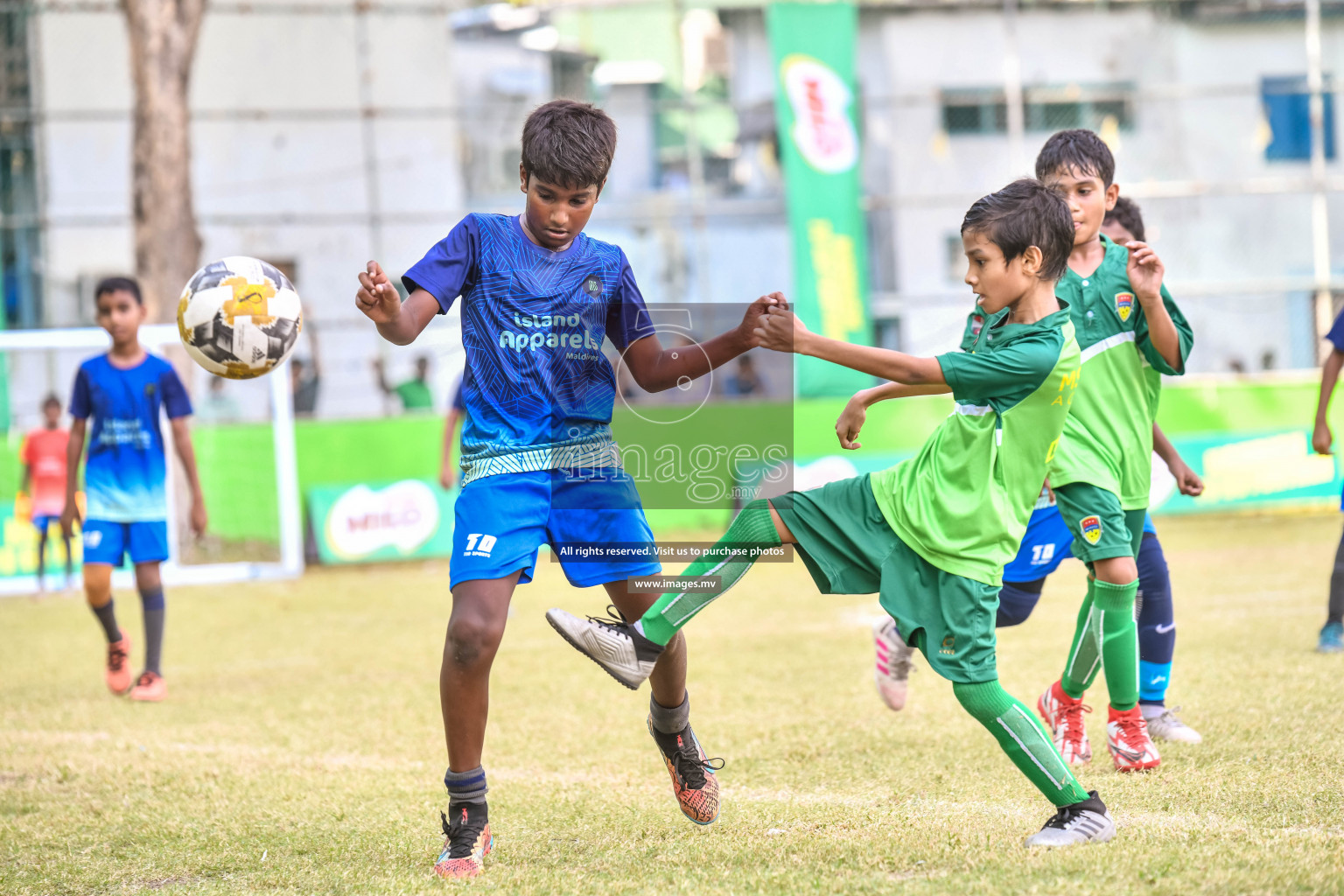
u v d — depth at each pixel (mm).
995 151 69375
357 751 16359
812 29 58656
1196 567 33531
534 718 18062
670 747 11500
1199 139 69312
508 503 10812
